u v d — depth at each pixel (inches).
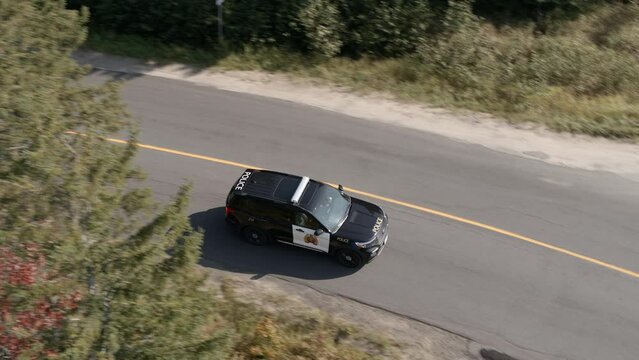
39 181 396.2
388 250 673.6
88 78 893.2
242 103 878.4
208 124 827.4
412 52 1058.1
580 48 1098.1
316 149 802.8
